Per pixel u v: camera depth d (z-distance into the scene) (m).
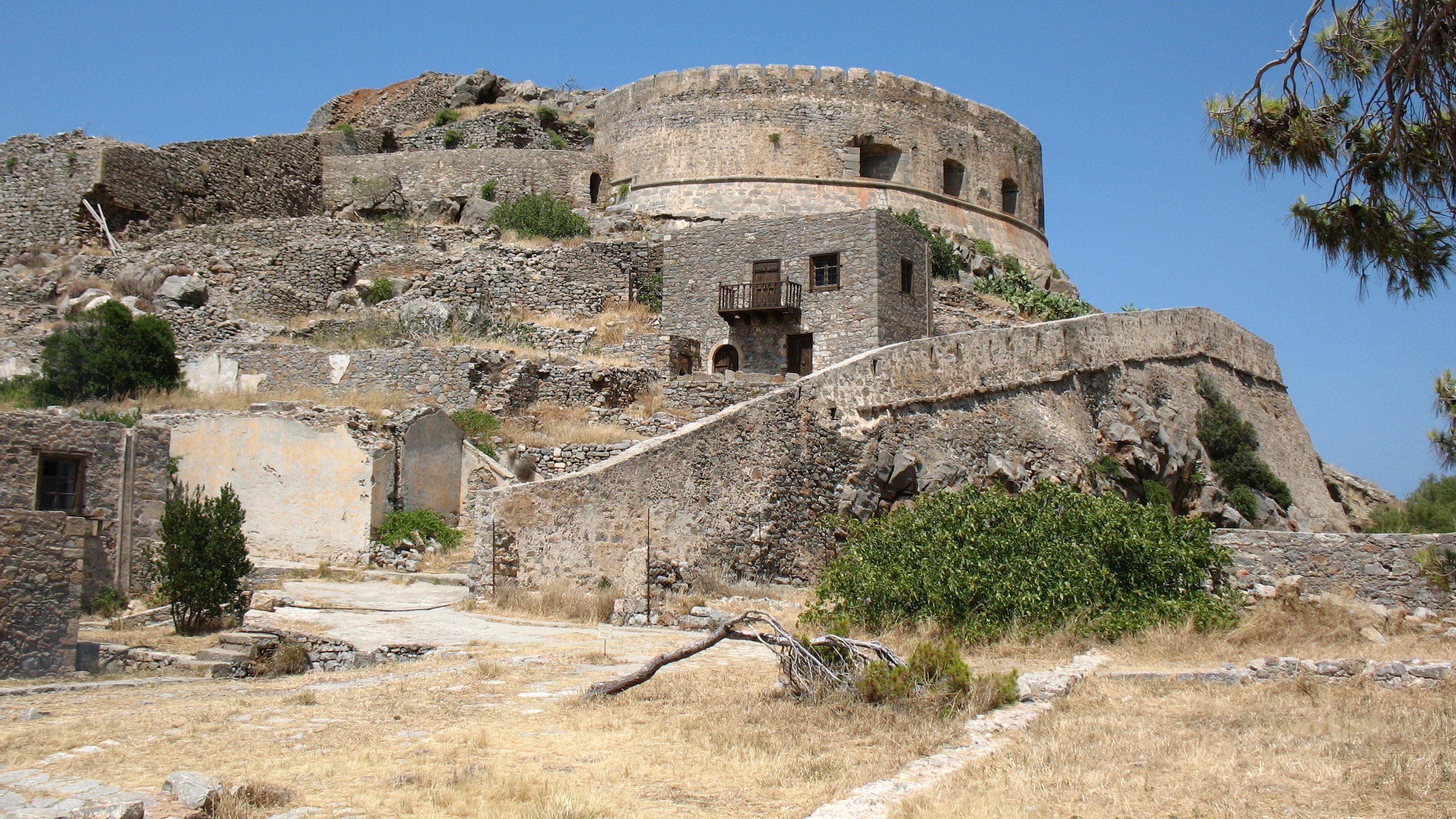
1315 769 9.68
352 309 41.09
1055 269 57.62
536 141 57.47
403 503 26.75
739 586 22.59
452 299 41.44
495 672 14.22
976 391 30.09
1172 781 9.51
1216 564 19.69
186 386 34.06
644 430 30.66
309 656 16.56
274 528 26.02
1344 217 12.30
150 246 44.28
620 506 21.95
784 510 24.58
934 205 52.47
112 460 21.41
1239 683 13.34
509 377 31.53
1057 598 17.27
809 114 50.84
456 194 50.94
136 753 10.29
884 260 35.78
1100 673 14.22
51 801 8.72
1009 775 9.67
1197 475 36.50
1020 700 12.73
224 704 12.63
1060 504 19.55
